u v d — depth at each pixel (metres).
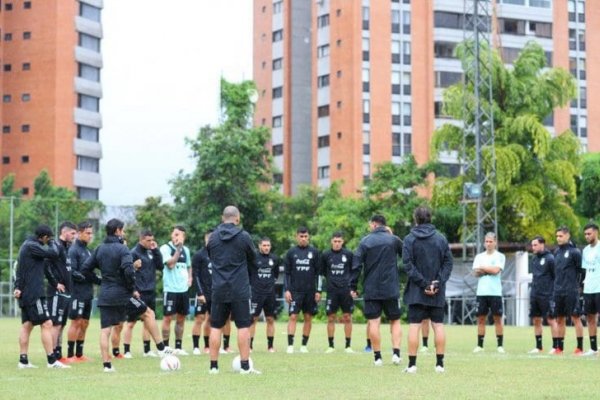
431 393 12.55
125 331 19.84
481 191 53.62
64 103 94.56
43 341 17.05
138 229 65.00
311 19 93.75
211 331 15.66
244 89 77.69
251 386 13.52
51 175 93.88
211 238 15.48
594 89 90.12
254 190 67.81
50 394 12.56
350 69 83.88
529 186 57.03
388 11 84.88
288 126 92.50
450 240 61.19
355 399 11.87
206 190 65.44
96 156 97.56
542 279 21.97
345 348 22.66
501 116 58.12
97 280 19.20
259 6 96.44
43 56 94.50
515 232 58.50
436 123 85.75
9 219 59.56
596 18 90.81
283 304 59.69
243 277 15.34
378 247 17.25
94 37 98.12
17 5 95.44
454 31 86.69
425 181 61.78
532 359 19.09
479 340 23.00
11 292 58.56
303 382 14.06
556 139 58.94
